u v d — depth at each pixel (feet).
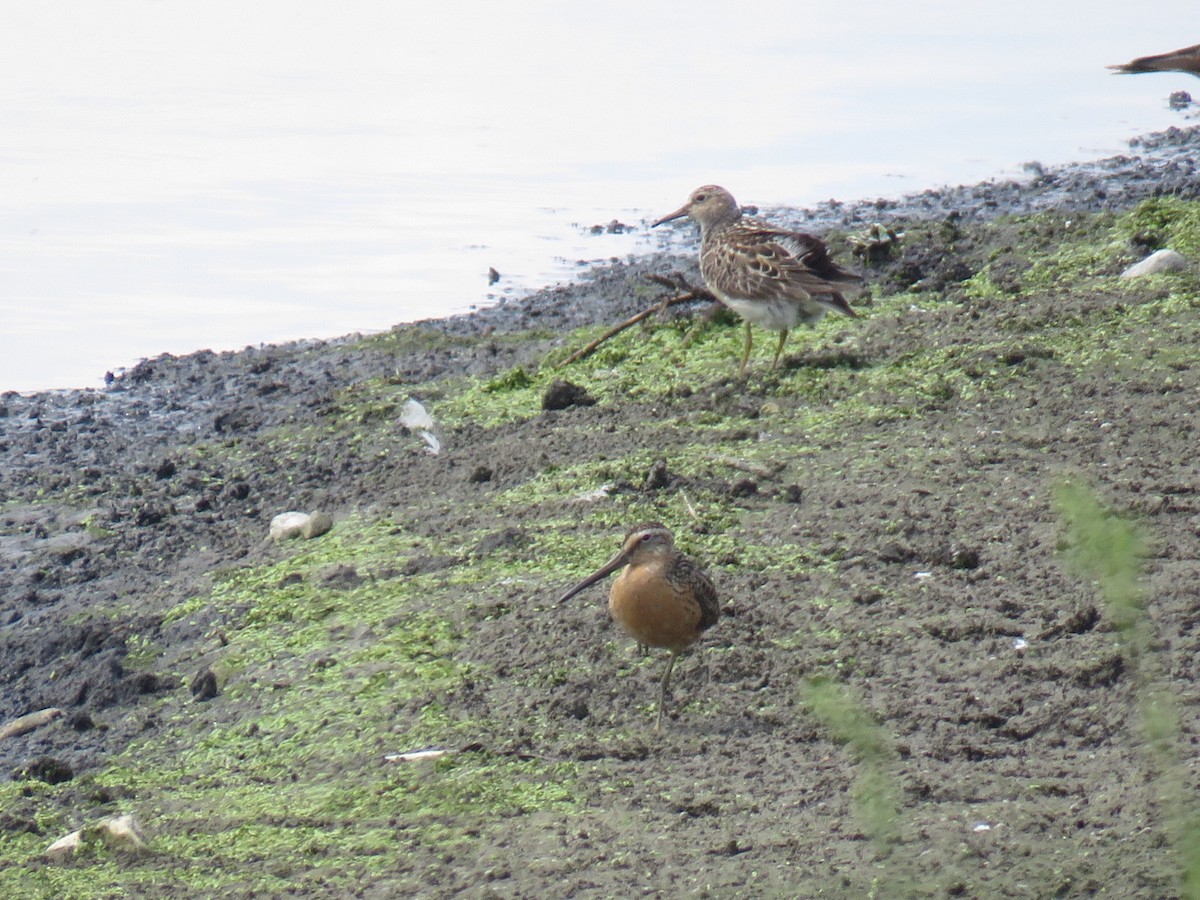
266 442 60.29
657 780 33.19
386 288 76.89
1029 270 70.38
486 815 32.45
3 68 112.78
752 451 52.54
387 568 46.55
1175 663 35.47
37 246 82.02
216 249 82.17
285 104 105.70
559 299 74.64
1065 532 42.45
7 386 66.74
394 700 38.50
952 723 34.22
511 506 50.11
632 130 100.78
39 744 40.06
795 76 113.39
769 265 58.59
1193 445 48.80
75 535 52.85
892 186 89.25
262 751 37.81
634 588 35.88
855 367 59.77
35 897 31.12
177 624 45.50
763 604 40.88
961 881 27.53
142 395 65.77
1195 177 86.69
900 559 42.78
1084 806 29.89
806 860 28.91
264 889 30.58
